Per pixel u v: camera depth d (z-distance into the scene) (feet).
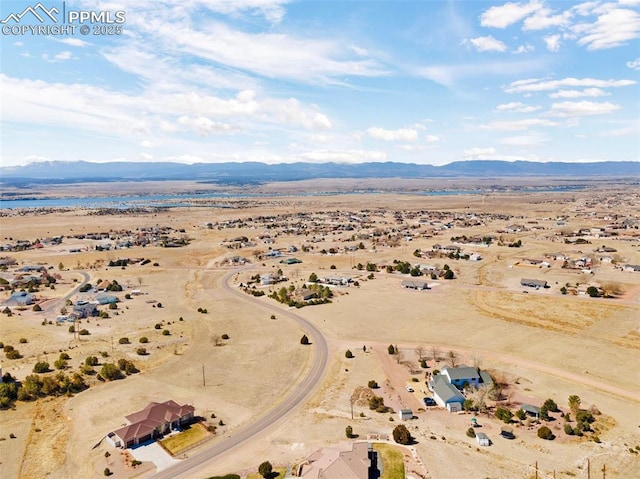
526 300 534.37
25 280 646.74
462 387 326.24
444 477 233.76
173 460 252.83
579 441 263.90
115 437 270.87
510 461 246.68
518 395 317.01
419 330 447.01
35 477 239.09
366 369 364.38
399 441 264.93
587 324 449.06
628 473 234.99
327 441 268.41
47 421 292.81
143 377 354.74
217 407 309.63
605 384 329.52
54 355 391.45
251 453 258.57
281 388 336.29
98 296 567.59
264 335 443.32
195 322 482.69
